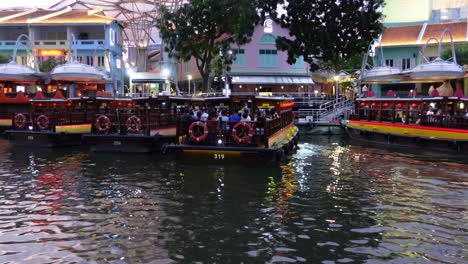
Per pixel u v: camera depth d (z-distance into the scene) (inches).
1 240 403.9
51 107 1073.5
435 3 2119.8
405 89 1871.3
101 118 927.0
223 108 866.1
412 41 1862.7
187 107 997.2
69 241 401.7
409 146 1058.7
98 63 1967.3
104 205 517.3
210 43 1732.3
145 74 1988.2
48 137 985.5
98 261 358.6
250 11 1628.9
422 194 576.4
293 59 1854.1
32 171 719.7
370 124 1214.3
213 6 1573.6
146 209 500.7
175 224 448.1
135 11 2519.7
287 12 1819.6
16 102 1224.2
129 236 414.3
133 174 693.3
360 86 1779.0
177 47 1649.9
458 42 1761.8
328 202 534.9
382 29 1802.4
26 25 1947.6
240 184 627.2
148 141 890.1
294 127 1235.2
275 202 533.0
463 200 544.7
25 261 357.7
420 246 392.8
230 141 770.8
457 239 410.3
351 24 1766.7
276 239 407.2
